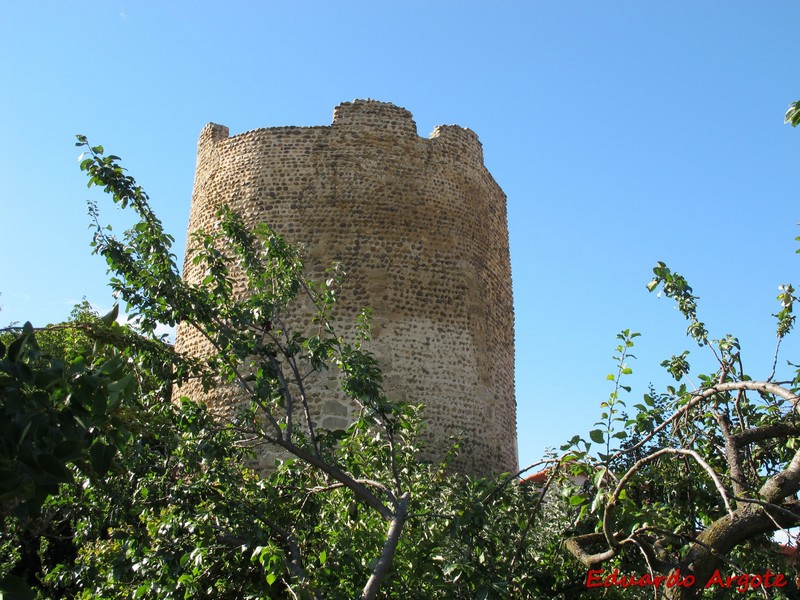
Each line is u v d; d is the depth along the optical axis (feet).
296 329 56.13
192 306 31.32
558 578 29.55
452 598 26.50
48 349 50.24
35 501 15.81
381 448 33.04
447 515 26.76
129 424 22.27
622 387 25.38
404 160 62.03
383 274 58.44
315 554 29.55
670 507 27.04
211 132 66.28
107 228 31.37
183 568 28.30
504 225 69.77
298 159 61.21
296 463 32.53
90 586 35.35
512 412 63.82
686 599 22.41
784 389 22.88
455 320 59.41
